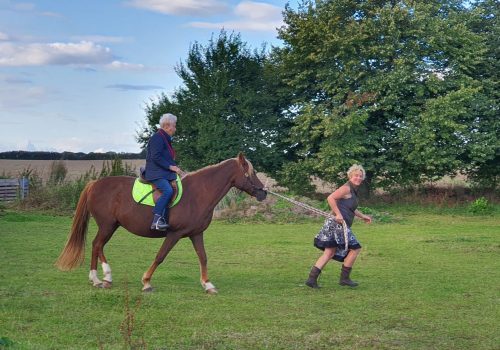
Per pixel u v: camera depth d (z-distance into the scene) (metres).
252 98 36.62
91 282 11.18
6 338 6.92
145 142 39.53
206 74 37.31
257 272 13.30
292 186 35.88
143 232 10.85
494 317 9.13
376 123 35.22
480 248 17.20
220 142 36.22
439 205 32.34
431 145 32.47
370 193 35.72
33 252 15.62
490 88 34.69
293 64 36.12
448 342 7.80
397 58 33.78
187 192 10.80
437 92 33.69
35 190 29.84
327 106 35.19
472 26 37.06
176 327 8.23
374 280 12.33
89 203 11.12
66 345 7.32
